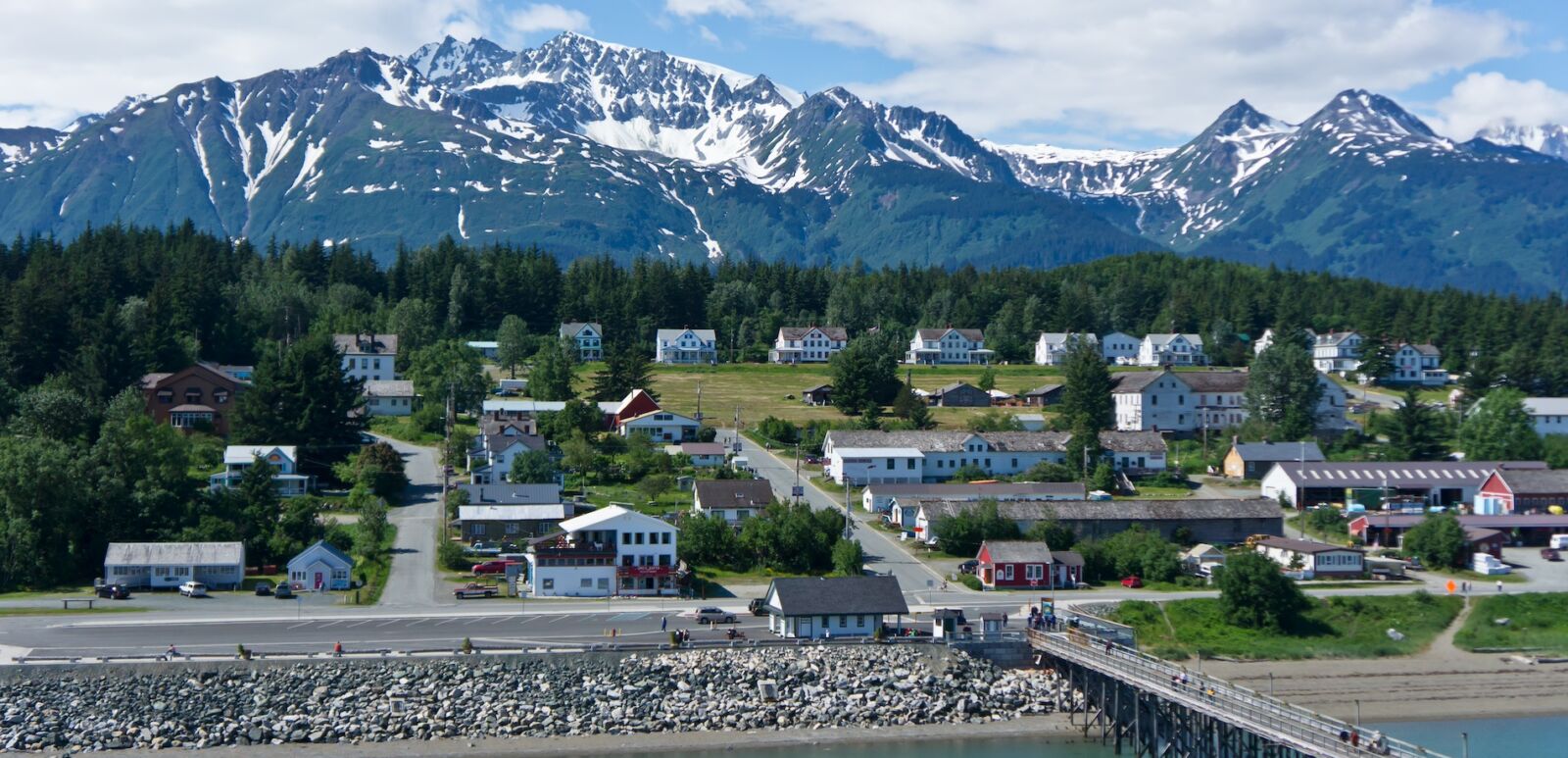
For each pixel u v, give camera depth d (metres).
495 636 121.81
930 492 183.38
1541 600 144.12
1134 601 139.88
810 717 110.94
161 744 102.75
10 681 107.94
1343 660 130.25
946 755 104.69
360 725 105.81
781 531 154.75
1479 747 108.12
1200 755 101.25
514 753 103.38
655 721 109.19
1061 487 186.12
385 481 186.00
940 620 123.06
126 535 153.50
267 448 186.12
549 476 189.00
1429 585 150.25
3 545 144.00
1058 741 108.31
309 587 141.88
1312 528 179.75
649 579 142.75
